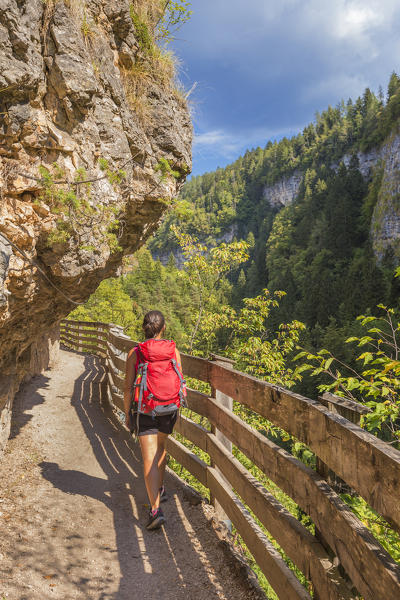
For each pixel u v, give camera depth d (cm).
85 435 577
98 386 938
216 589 259
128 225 676
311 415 183
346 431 149
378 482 126
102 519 345
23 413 659
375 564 123
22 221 405
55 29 420
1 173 382
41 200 416
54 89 426
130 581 266
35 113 400
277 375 970
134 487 411
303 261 13550
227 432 319
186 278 1133
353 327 5647
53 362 1134
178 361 334
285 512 220
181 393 322
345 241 12850
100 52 506
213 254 1113
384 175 11431
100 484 416
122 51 571
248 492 267
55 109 434
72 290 536
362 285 8444
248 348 960
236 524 288
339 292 9262
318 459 185
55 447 521
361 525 141
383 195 11194
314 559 175
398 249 9919
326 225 14175
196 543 310
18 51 363
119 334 964
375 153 16000
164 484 411
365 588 129
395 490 115
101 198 513
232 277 19225
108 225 533
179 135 681
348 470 148
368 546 129
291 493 207
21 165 402
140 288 10812
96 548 302
